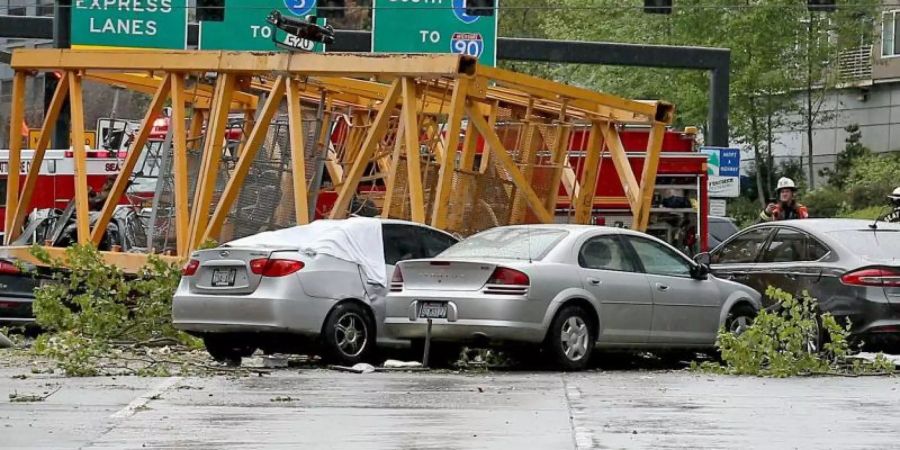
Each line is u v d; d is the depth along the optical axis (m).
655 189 39.19
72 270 26.09
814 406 17.50
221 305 22.56
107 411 16.80
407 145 27.89
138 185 41.44
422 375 21.47
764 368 22.55
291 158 30.14
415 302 21.97
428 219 32.03
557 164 32.94
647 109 32.25
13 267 30.05
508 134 33.16
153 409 16.97
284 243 23.02
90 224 36.16
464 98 27.83
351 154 35.22
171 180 32.12
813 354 22.92
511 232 22.94
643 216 32.69
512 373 21.89
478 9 38.69
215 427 15.45
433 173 32.31
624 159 33.12
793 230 25.11
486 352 23.77
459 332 21.52
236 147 34.12
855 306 23.52
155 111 31.02
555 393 18.81
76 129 31.80
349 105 35.38
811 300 22.75
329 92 33.44
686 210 39.16
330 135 32.44
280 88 29.36
